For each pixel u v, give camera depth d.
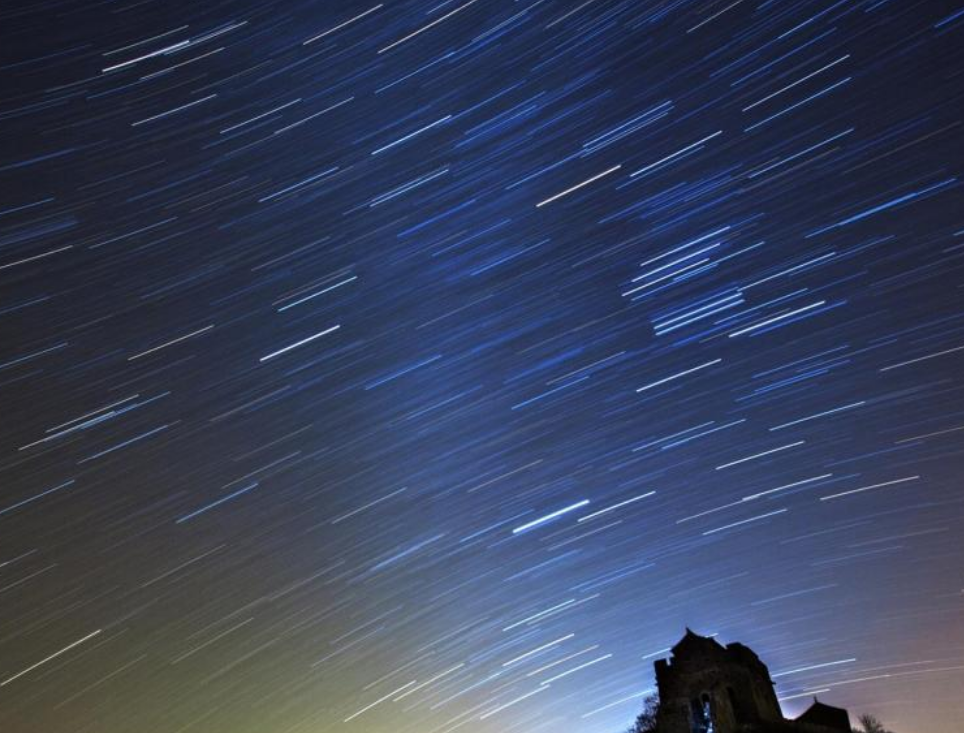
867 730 39.72
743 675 40.16
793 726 38.38
